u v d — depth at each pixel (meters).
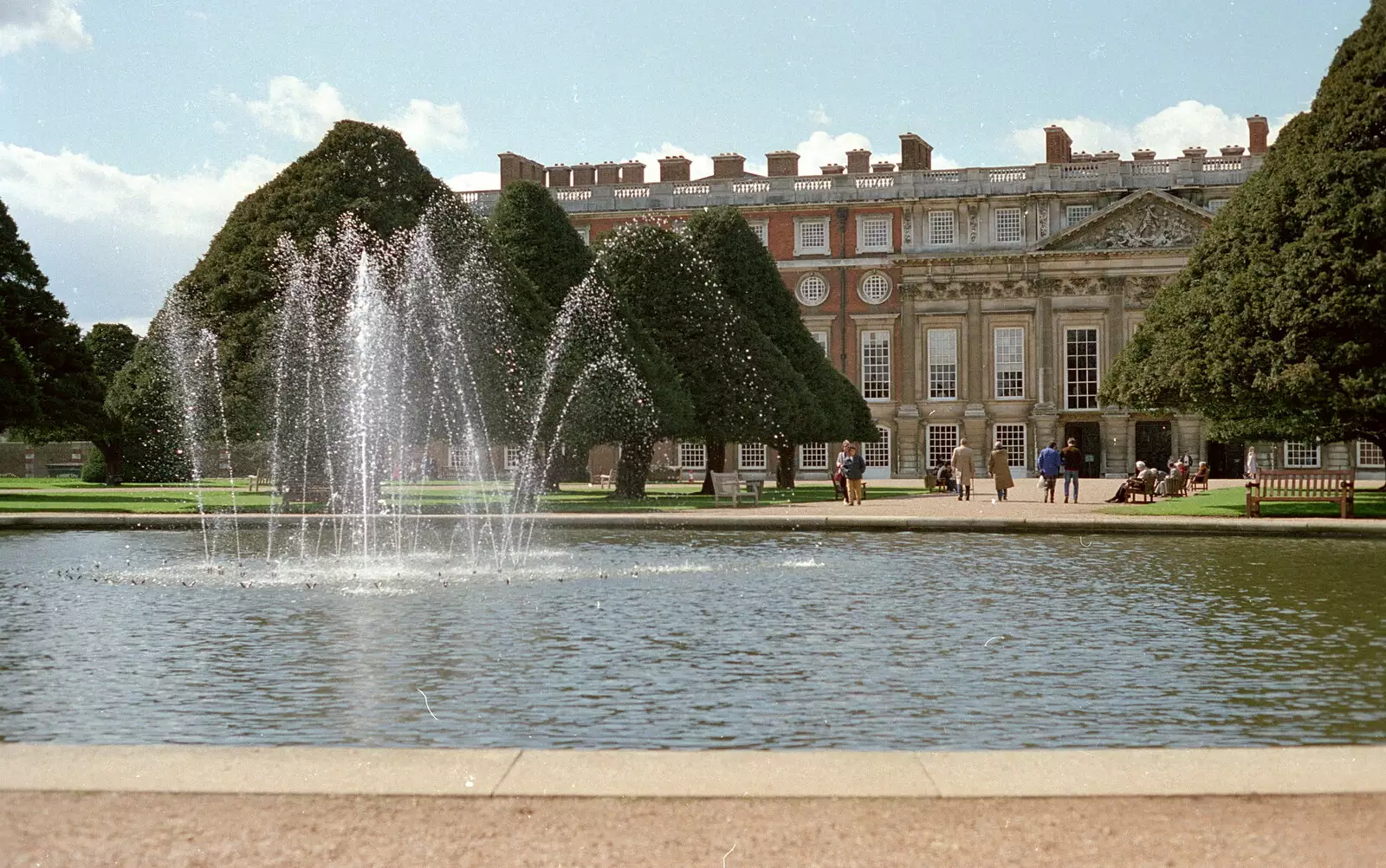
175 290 44.25
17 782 7.60
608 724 10.42
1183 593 18.64
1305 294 37.72
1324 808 7.14
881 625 15.68
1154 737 9.93
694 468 84.56
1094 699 11.30
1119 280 79.69
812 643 14.31
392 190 44.69
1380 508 36.16
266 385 41.72
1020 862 6.36
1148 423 80.12
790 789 7.47
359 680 12.27
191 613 16.91
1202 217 78.50
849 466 43.97
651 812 7.12
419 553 25.94
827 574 21.45
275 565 23.56
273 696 11.56
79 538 30.34
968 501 47.00
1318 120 39.84
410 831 6.83
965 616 16.38
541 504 43.69
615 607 17.33
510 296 44.53
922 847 6.57
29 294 55.62
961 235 82.69
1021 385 81.56
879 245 83.56
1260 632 14.95
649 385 46.50
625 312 48.50
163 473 72.56
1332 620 15.89
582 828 6.86
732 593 18.81
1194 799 7.30
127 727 10.45
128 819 7.02
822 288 83.75
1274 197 39.41
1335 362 37.66
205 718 10.73
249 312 43.09
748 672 12.57
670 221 84.44
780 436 55.47
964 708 10.98
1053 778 7.68
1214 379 39.34
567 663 13.11
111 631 15.42
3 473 99.06
